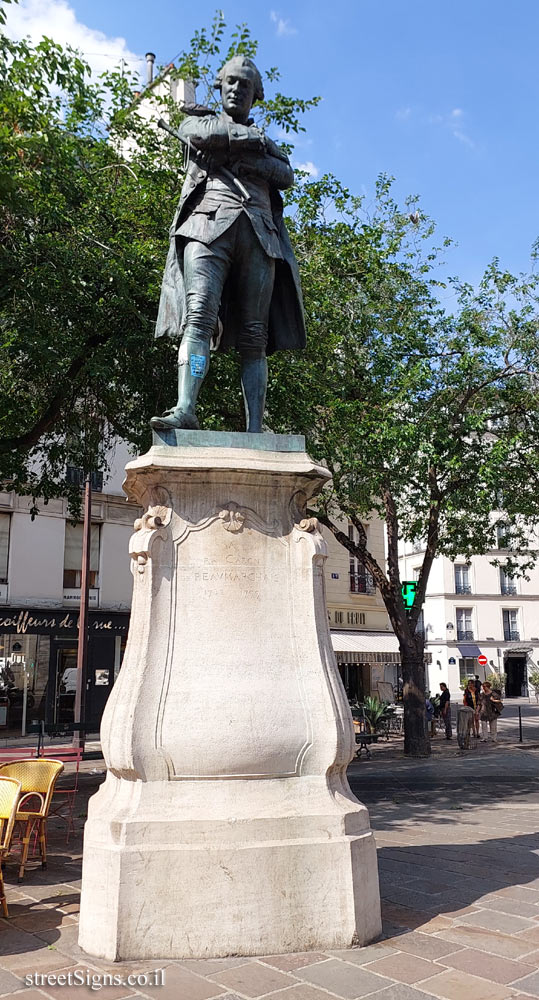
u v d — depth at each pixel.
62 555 21.70
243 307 5.05
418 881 5.31
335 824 4.00
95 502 22.31
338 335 13.03
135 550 4.31
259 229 4.88
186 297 4.82
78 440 13.63
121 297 9.91
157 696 4.07
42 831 6.11
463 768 14.04
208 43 11.16
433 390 15.96
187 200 4.88
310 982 3.46
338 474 13.63
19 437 11.43
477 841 7.02
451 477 16.11
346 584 29.33
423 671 16.88
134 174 10.98
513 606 46.69
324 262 13.27
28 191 9.45
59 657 21.16
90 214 10.67
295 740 4.13
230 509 4.41
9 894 5.21
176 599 4.27
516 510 18.08
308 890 3.86
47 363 9.88
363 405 13.29
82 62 8.90
